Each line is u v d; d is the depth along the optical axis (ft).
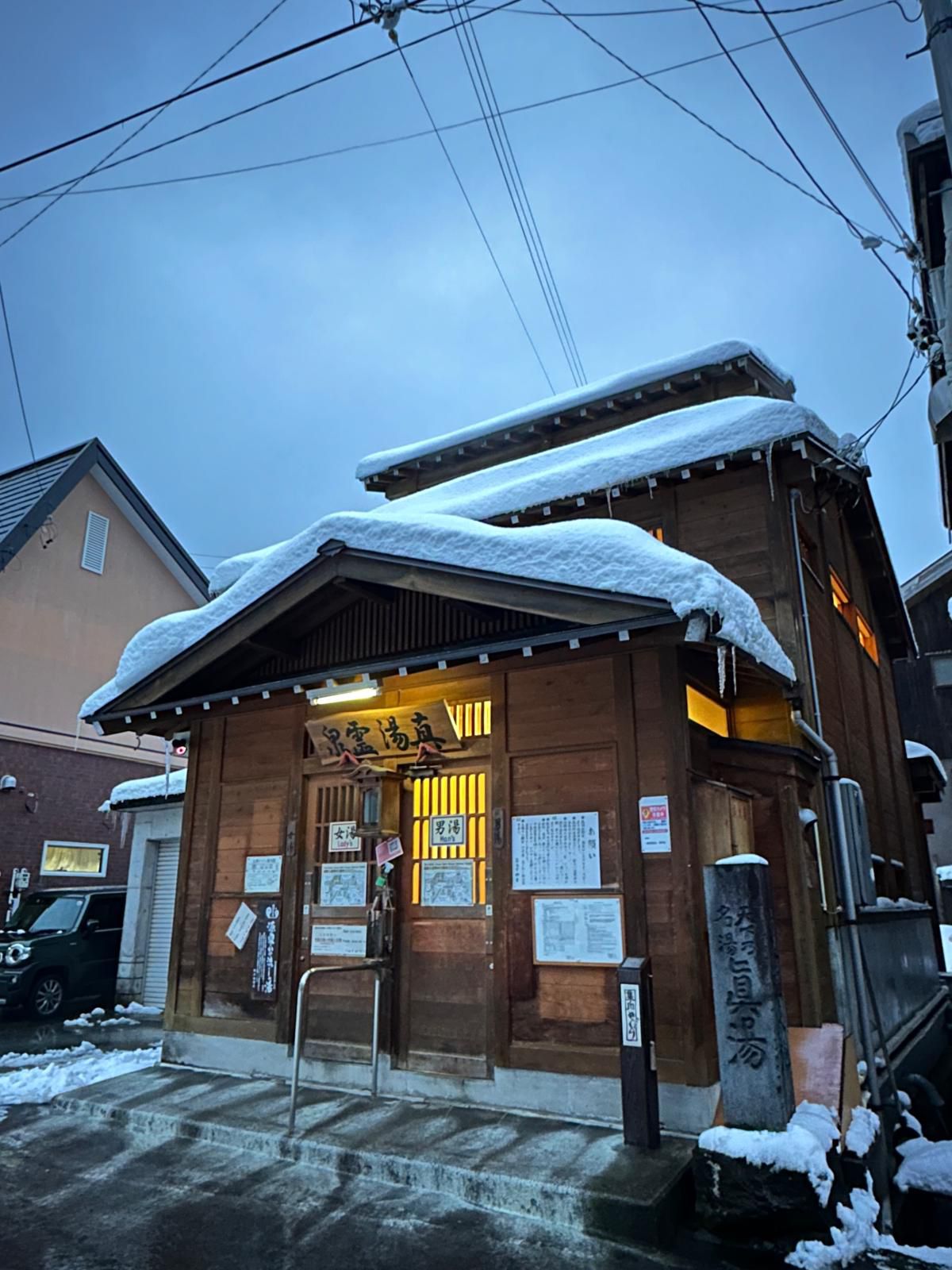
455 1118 19.66
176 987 26.48
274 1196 16.61
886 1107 22.08
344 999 23.45
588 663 21.53
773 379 34.06
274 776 26.32
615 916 19.69
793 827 22.82
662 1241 14.47
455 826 22.85
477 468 39.09
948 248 25.26
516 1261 13.93
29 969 40.27
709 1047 18.30
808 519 30.09
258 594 24.34
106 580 61.62
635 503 28.63
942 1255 14.51
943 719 67.41
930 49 18.08
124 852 59.00
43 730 55.21
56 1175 17.95
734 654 18.89
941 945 45.11
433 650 22.09
